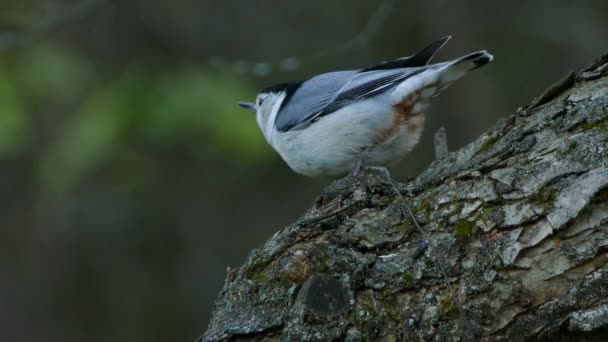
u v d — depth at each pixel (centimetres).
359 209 494
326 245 466
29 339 1305
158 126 1108
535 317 427
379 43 1300
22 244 1352
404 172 1229
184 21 1279
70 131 1132
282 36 1305
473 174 468
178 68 1169
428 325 438
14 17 1109
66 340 1307
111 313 1321
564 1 1312
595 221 425
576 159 439
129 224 1351
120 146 1150
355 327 443
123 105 1116
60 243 1339
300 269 459
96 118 1116
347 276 455
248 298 467
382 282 452
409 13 1308
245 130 1091
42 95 1151
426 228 463
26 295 1328
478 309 433
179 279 1328
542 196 440
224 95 1118
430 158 1248
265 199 1316
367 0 1323
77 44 1225
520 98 1260
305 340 445
